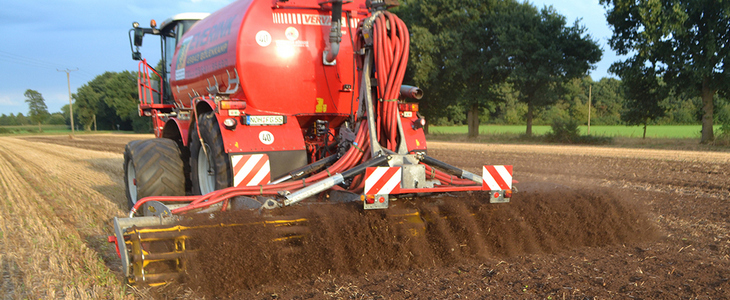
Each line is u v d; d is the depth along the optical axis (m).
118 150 22.91
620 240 4.81
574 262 4.12
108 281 3.72
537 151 18.50
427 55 28.75
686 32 19.88
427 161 4.58
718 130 21.97
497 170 4.37
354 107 5.70
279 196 4.37
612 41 23.11
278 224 3.77
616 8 21.98
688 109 59.72
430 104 33.31
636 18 21.52
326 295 3.39
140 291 3.47
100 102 84.94
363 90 4.82
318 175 4.59
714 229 5.32
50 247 4.85
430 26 30.97
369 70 4.77
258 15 5.21
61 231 5.52
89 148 25.11
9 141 38.56
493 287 3.52
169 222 3.56
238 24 5.23
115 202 7.66
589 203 4.80
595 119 65.50
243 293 3.49
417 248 4.09
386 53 4.61
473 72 28.72
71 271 4.06
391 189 3.99
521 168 12.20
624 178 9.95
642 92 24.00
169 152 6.36
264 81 5.25
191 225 3.55
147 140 6.65
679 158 14.52
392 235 4.01
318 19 5.46
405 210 4.13
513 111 68.88
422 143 5.25
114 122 87.88
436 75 29.17
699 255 4.31
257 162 4.74
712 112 21.83
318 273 3.81
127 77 75.25
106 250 4.75
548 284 3.57
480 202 4.49
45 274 4.00
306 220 3.87
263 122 5.00
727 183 8.99
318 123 5.59
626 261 4.14
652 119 25.02
